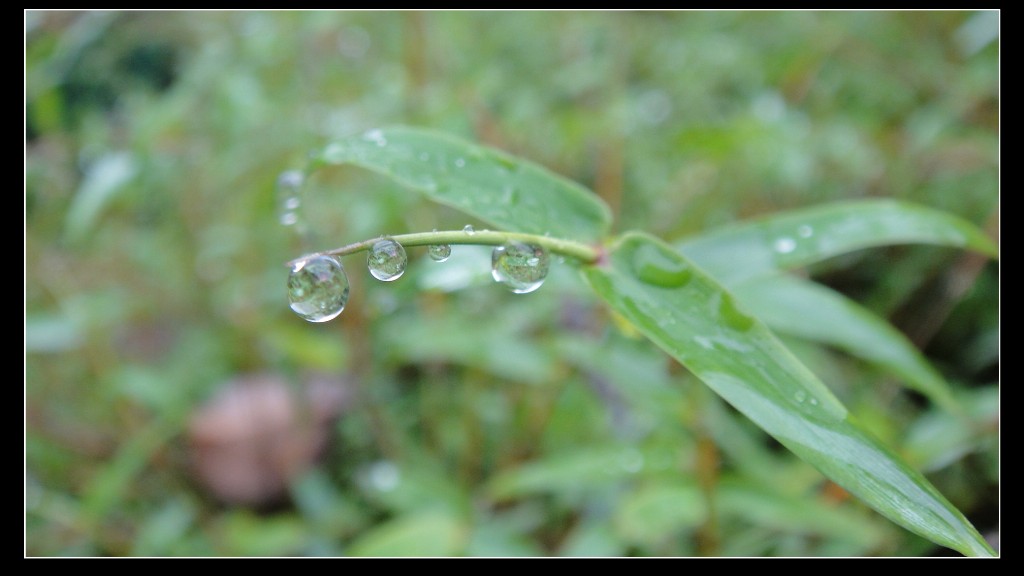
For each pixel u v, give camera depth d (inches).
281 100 13.4
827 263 13.8
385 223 12.0
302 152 12.1
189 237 13.9
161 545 10.7
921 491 6.5
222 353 14.0
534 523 10.8
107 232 14.3
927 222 7.6
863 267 14.2
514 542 9.5
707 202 12.8
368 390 12.1
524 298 12.1
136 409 13.9
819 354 11.2
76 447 13.1
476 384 12.2
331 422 13.2
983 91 13.4
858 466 6.5
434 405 12.9
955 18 15.8
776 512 8.6
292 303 6.8
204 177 13.4
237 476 12.7
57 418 13.3
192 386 13.5
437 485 10.8
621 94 14.0
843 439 6.6
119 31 14.7
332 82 13.2
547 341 11.0
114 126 14.1
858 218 7.6
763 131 11.4
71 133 14.1
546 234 7.0
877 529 9.1
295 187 7.9
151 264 14.5
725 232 7.6
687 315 6.8
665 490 8.8
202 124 13.6
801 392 6.6
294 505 12.9
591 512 10.6
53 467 12.6
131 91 15.5
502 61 16.0
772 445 11.4
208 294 14.5
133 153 11.9
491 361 10.6
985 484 10.6
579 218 7.0
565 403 11.7
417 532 9.3
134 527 11.8
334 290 6.8
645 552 9.7
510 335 11.5
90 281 14.1
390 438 12.2
